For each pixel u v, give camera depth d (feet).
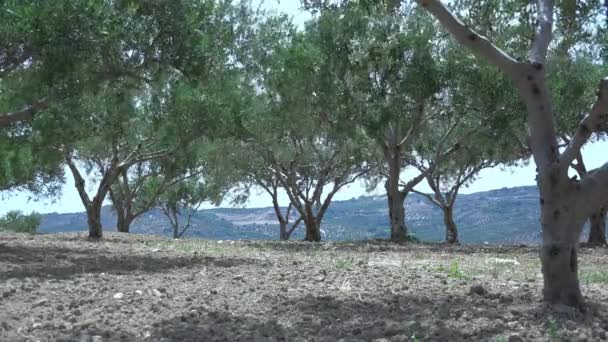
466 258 60.23
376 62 81.46
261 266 44.11
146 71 52.42
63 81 46.98
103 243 69.87
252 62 94.32
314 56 82.48
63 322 23.98
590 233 98.27
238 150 107.34
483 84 79.71
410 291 31.73
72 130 52.75
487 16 37.32
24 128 55.77
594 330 22.24
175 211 165.89
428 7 27.02
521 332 21.91
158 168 120.78
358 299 29.32
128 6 48.70
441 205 124.57
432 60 81.15
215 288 32.45
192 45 51.11
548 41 26.89
